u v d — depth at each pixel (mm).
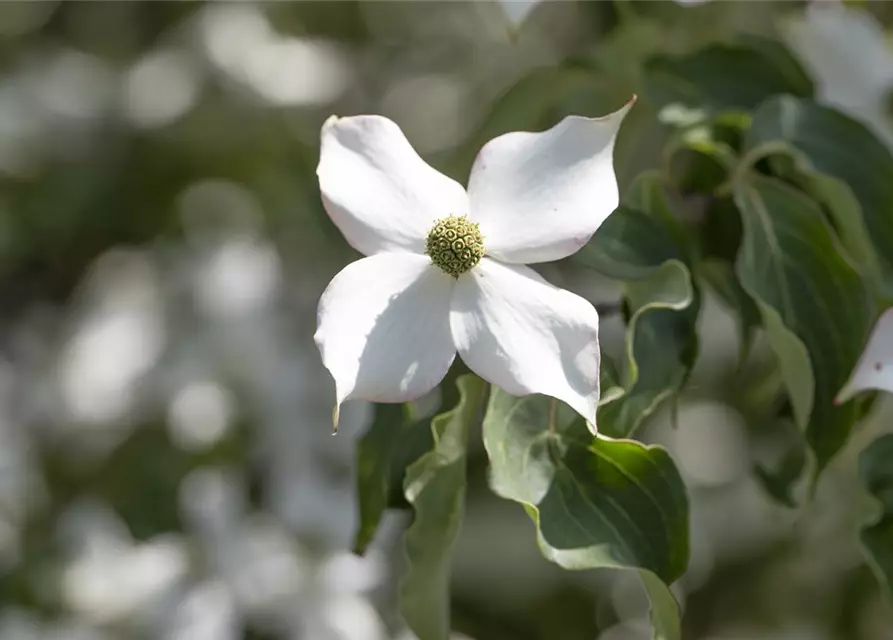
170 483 1034
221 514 931
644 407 647
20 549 1007
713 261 717
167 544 936
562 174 626
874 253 690
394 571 975
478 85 1277
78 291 1214
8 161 1186
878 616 1094
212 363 1028
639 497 629
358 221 628
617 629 1191
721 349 1099
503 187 629
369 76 1319
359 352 617
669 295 649
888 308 675
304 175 1164
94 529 986
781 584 1173
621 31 780
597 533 626
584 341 613
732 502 1203
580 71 749
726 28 840
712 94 729
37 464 1079
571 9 1102
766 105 700
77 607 944
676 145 708
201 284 1070
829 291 678
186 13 1271
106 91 1205
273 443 1002
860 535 668
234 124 1207
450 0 1312
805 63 763
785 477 725
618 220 673
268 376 1019
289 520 925
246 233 1181
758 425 869
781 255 682
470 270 622
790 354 668
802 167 689
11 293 1253
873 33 758
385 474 669
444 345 619
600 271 663
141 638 920
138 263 1187
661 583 625
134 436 1082
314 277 1114
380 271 624
